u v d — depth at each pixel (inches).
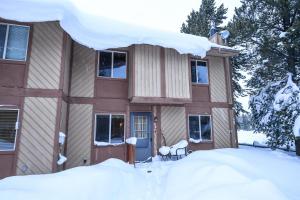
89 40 311.0
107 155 359.9
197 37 411.5
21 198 153.8
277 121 420.8
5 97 272.8
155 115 407.2
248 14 532.1
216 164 217.9
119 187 210.1
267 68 540.1
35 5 264.1
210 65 467.5
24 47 289.7
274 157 292.4
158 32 369.4
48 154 273.6
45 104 283.3
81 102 358.6
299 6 456.1
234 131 463.8
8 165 260.8
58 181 188.9
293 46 435.8
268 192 159.8
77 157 342.0
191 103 434.9
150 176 271.7
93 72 374.0
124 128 379.2
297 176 225.5
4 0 255.6
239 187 168.4
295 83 444.8
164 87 381.7
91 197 176.2
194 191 181.6
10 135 268.7
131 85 371.2
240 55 601.0
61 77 294.0
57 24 304.0
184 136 417.1
